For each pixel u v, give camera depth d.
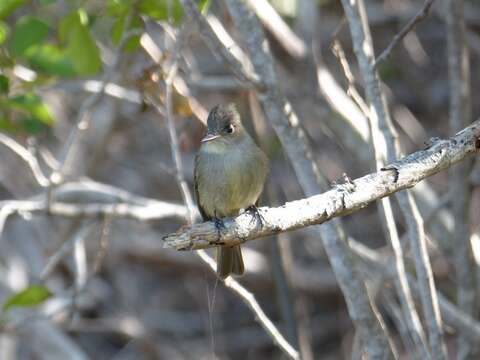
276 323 16.34
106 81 10.35
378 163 8.03
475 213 13.87
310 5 13.07
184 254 15.94
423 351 8.23
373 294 10.44
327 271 16.11
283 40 12.95
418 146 15.32
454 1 10.41
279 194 15.31
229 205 9.73
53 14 12.23
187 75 11.98
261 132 12.28
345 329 16.11
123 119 15.45
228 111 9.70
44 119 10.99
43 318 12.80
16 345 14.48
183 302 17.50
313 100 12.88
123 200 12.13
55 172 10.83
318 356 16.16
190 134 12.04
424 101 16.62
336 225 8.66
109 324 15.12
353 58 15.90
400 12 15.77
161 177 16.41
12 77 11.00
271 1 13.22
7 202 11.19
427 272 8.27
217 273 8.38
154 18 10.07
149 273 17.06
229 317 16.75
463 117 10.60
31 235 14.98
